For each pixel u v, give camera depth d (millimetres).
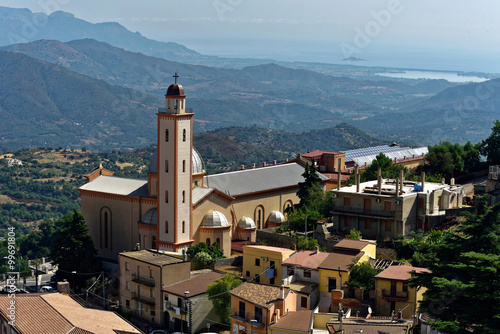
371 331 72500
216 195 126812
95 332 70312
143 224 123438
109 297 112812
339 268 91625
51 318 74750
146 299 102312
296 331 78750
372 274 88938
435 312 70125
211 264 113125
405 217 113625
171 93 118125
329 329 74000
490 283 64375
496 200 118812
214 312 97062
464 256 66688
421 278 70688
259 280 103250
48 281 128250
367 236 116688
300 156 163125
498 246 70188
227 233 123938
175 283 101125
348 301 85500
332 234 117500
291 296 87250
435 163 158875
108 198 131375
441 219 115562
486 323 63156
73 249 123125
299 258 99375
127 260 105938
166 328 99312
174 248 118562
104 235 132750
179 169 118688
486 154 164500
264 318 82438
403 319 78250
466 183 156125
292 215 128875
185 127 119188
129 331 74562
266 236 125125
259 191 137625
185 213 120312
